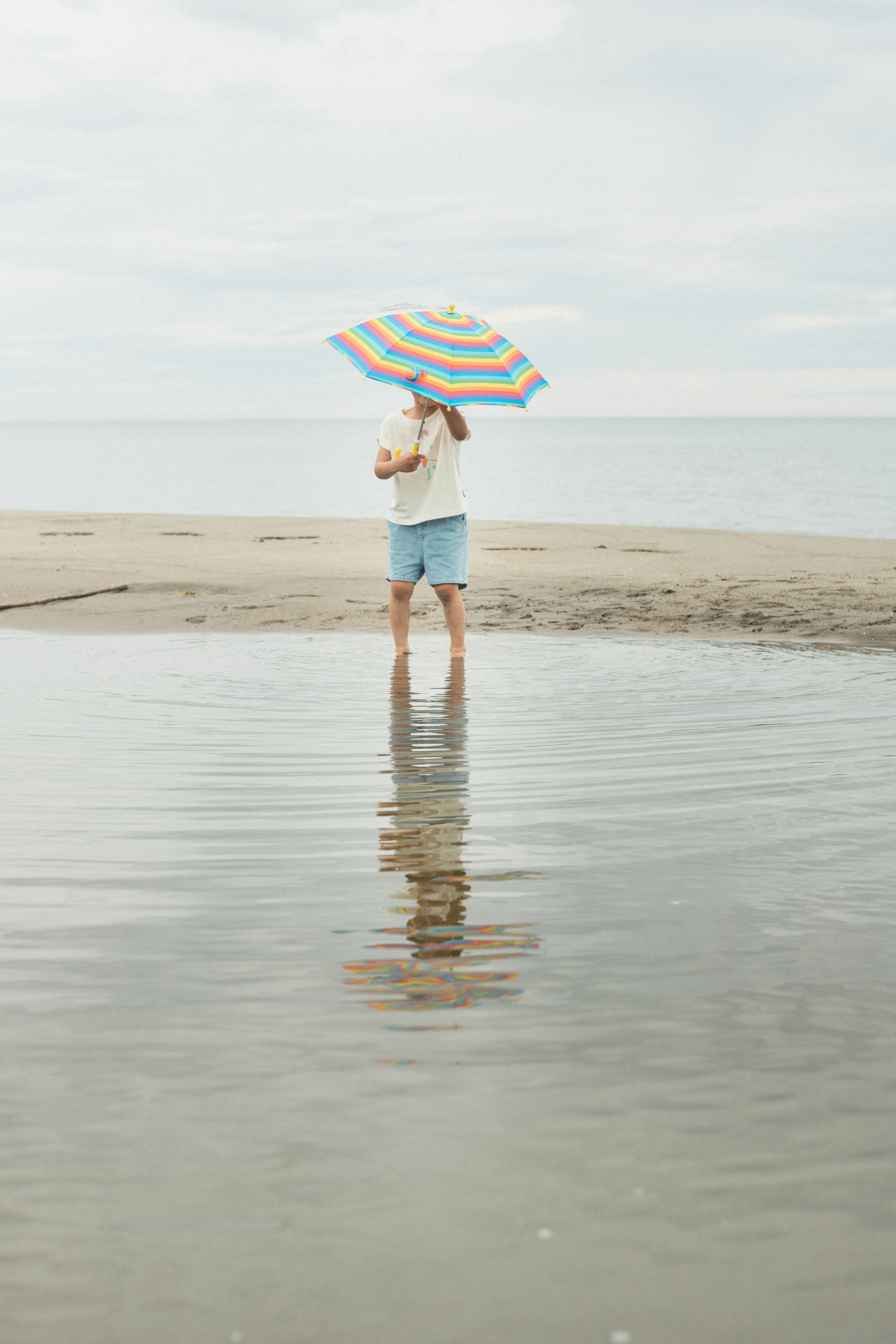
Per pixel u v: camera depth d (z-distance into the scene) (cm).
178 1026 179
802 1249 125
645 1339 112
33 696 494
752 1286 119
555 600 855
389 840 283
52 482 3478
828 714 446
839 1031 176
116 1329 114
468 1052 170
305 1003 188
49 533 1426
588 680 538
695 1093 158
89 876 255
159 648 653
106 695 496
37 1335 113
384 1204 133
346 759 374
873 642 661
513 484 3225
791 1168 140
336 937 218
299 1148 144
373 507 2438
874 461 5412
